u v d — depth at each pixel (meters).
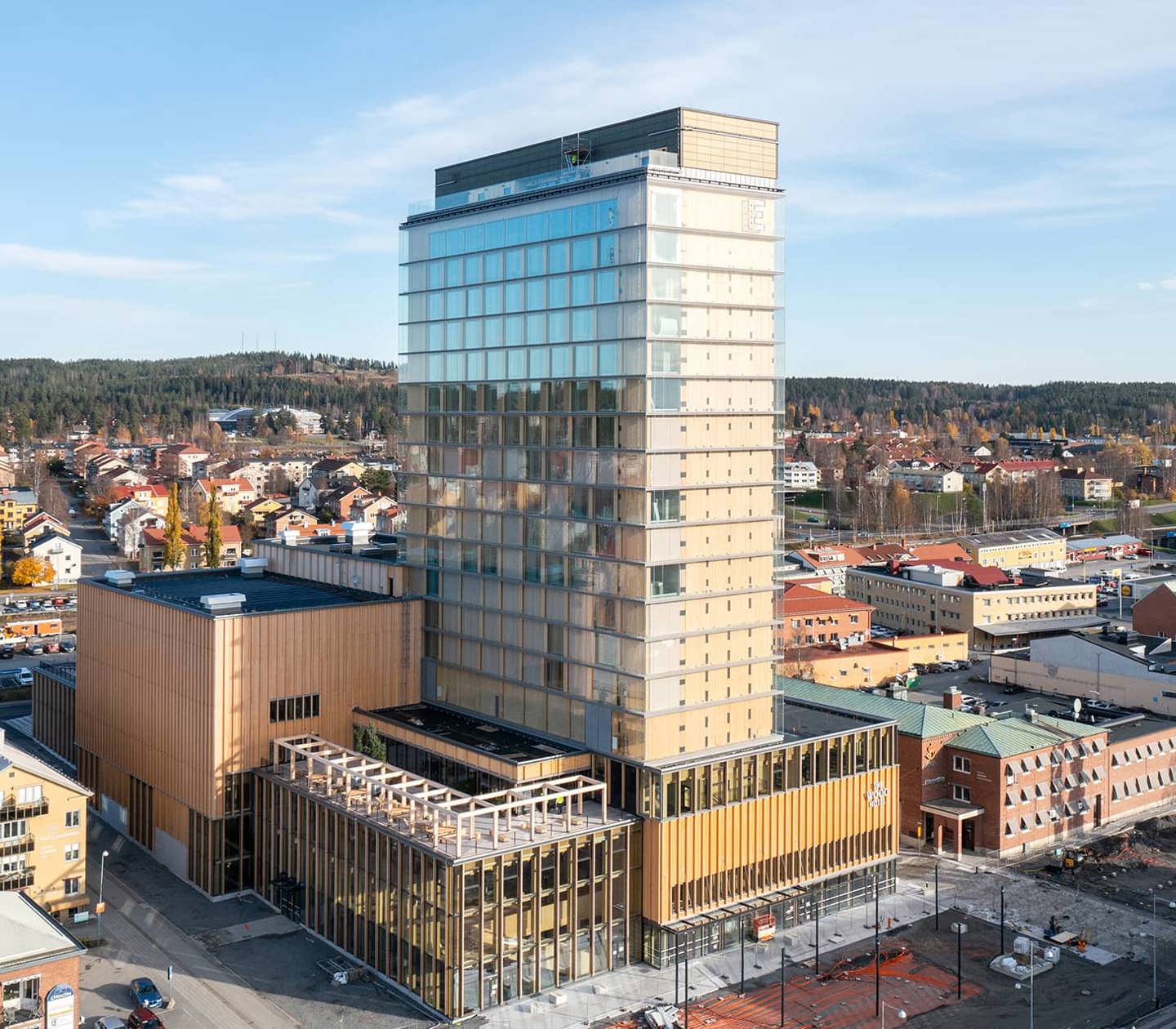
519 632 101.94
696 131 93.12
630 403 91.81
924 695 162.50
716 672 94.31
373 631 108.69
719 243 94.56
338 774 95.44
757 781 93.75
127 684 112.75
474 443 106.50
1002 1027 78.94
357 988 84.06
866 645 183.25
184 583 124.06
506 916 82.12
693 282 92.94
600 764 93.69
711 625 94.12
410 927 82.88
